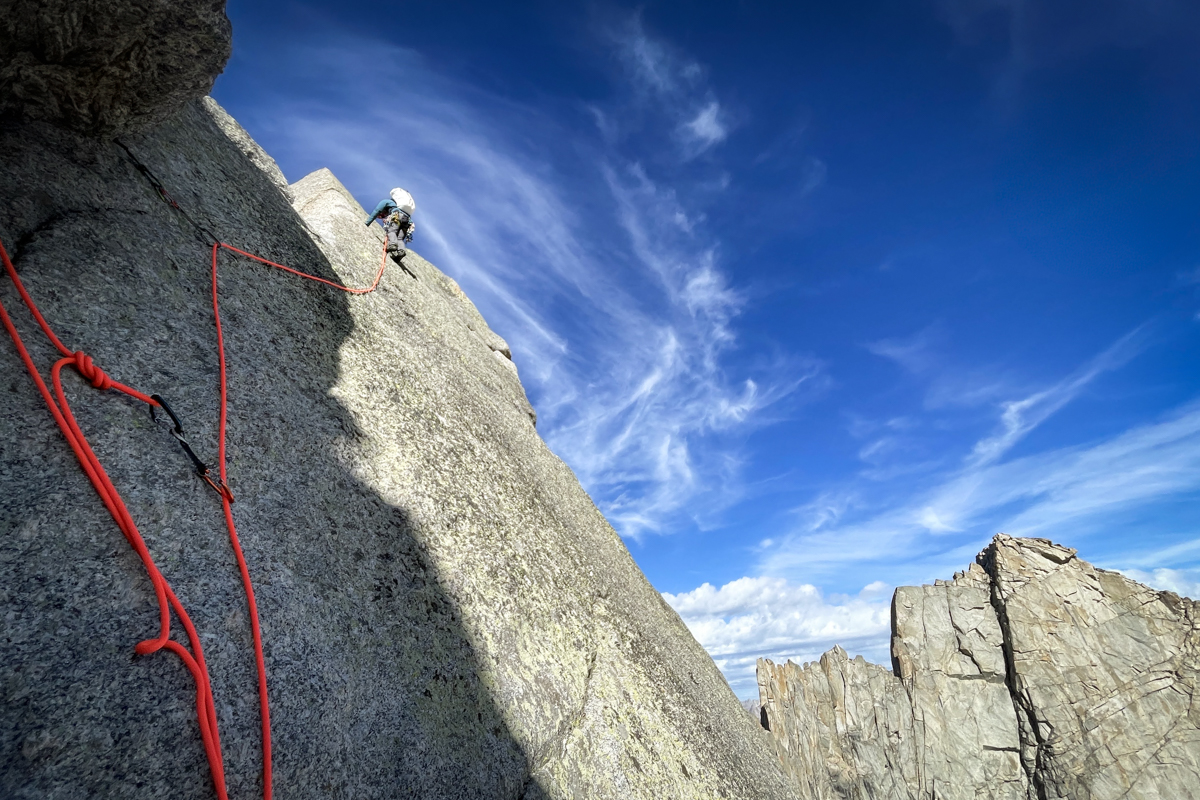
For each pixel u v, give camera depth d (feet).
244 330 11.58
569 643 14.47
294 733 7.37
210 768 6.20
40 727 5.44
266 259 13.99
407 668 9.60
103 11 8.24
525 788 10.39
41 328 7.90
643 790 13.00
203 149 14.73
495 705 10.83
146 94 10.04
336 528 10.28
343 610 9.25
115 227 10.18
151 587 6.97
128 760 5.79
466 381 21.17
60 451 7.19
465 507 14.15
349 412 12.87
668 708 16.83
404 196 25.20
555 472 24.76
